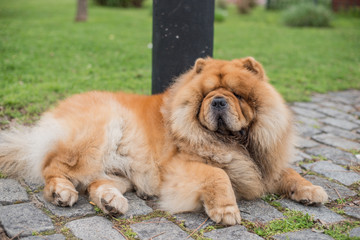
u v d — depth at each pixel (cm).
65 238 249
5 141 352
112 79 710
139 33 1249
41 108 534
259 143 324
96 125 325
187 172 304
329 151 452
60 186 296
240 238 257
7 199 297
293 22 1725
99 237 253
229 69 329
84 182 322
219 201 279
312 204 311
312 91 753
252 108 322
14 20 1338
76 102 356
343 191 344
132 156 338
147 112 356
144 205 310
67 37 1065
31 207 288
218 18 1756
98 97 364
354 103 681
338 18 1998
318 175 383
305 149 459
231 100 305
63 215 280
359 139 498
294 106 652
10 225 259
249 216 292
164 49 436
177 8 422
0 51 835
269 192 340
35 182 336
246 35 1377
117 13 1789
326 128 543
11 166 346
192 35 430
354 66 970
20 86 607
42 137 331
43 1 2202
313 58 1038
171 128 329
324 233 267
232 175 315
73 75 712
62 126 325
